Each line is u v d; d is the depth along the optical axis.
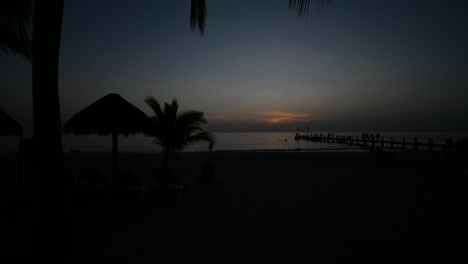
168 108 9.26
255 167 12.80
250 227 4.62
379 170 11.90
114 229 4.44
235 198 6.68
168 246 3.79
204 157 17.66
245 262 3.37
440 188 7.98
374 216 5.28
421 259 3.47
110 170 11.45
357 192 7.43
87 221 4.82
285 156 18.64
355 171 11.60
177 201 6.32
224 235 4.24
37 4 3.12
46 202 3.14
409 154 19.58
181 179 6.93
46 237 3.14
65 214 3.30
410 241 4.05
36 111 3.12
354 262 3.39
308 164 14.07
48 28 3.12
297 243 3.97
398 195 7.06
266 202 6.30
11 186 7.54
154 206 5.87
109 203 6.05
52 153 3.17
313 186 8.26
